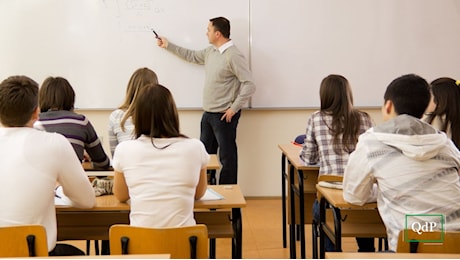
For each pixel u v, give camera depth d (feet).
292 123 15.58
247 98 14.39
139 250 5.83
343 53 15.25
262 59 15.24
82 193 6.68
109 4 14.89
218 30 14.26
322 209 8.26
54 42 14.94
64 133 8.27
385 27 15.19
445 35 15.25
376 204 6.97
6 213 6.12
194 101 15.29
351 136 9.21
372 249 9.14
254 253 11.42
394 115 6.52
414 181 6.15
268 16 15.08
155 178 6.41
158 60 15.12
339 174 9.21
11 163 6.18
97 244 9.96
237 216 7.43
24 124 6.38
